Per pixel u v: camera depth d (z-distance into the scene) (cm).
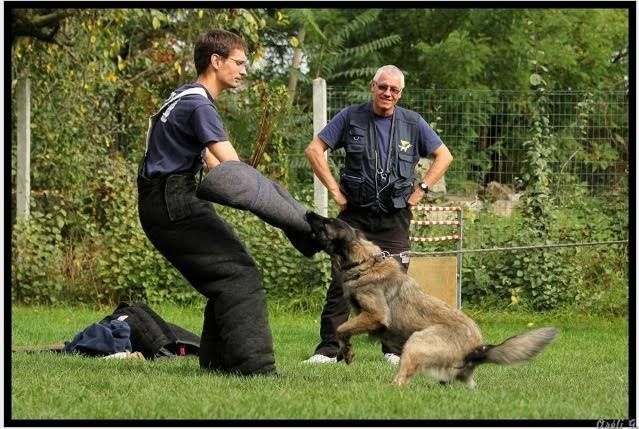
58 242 1205
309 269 1144
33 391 565
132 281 1183
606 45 2497
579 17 2475
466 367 580
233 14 1205
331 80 2292
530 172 1146
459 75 2281
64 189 1278
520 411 514
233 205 601
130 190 1234
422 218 1141
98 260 1195
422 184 773
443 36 2377
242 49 639
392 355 779
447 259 959
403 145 768
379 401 528
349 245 620
